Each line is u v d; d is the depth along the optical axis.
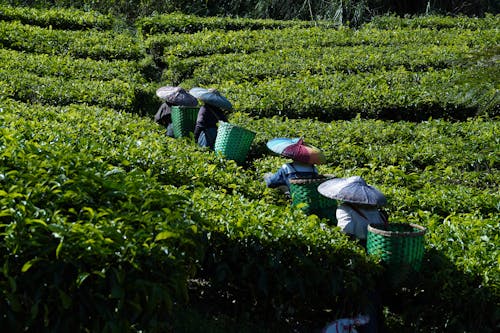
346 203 7.30
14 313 4.99
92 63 17.47
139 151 9.38
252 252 6.64
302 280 6.60
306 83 16.28
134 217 5.72
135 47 19.69
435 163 12.05
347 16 24.42
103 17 22.58
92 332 5.04
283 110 14.66
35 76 15.03
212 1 26.81
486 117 14.53
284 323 6.81
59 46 18.88
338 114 14.95
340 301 6.76
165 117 12.39
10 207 5.47
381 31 22.03
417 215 9.35
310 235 6.78
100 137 9.95
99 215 5.64
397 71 17.30
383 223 7.27
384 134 13.01
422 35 21.23
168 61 19.06
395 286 6.83
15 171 6.04
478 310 6.66
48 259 5.05
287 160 11.03
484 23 23.06
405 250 6.78
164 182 9.12
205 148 10.93
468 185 11.24
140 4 25.36
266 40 20.64
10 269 5.01
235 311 6.89
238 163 10.95
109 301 5.07
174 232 5.48
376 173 11.12
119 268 5.07
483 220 8.65
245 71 17.42
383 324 6.91
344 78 16.95
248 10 26.56
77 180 6.22
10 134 7.49
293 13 26.05
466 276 6.83
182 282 5.36
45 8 23.70
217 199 7.67
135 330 5.32
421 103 15.16
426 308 6.88
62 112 11.63
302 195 8.02
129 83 16.02
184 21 22.38
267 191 9.31
